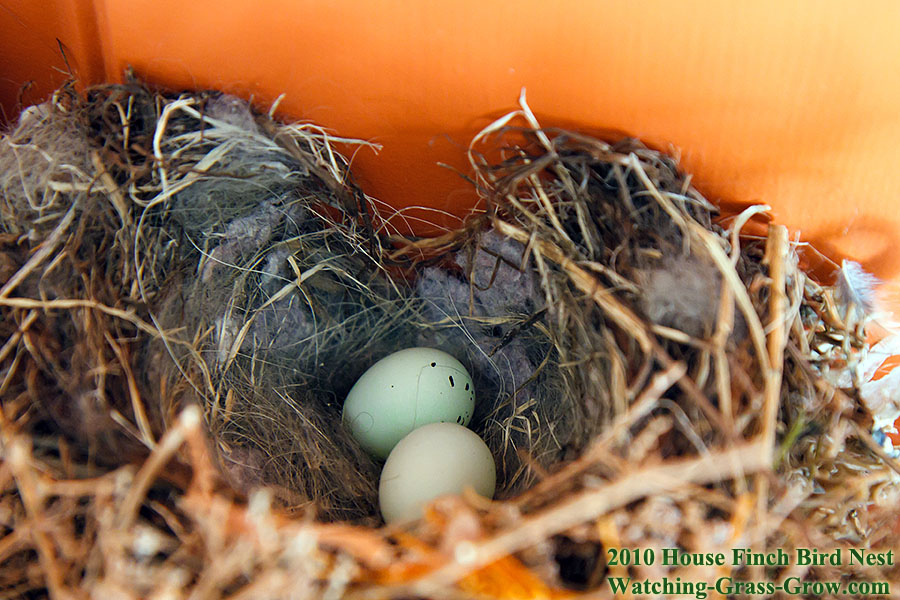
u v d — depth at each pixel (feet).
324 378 0.75
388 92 0.69
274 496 0.68
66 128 0.69
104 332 0.66
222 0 0.68
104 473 0.62
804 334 0.69
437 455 0.67
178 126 0.69
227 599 0.59
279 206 0.72
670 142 0.68
